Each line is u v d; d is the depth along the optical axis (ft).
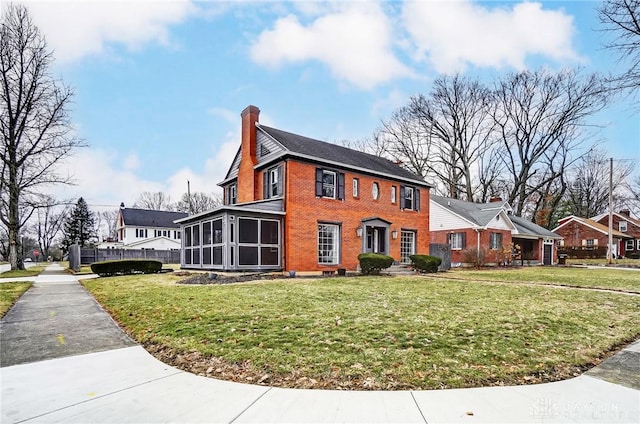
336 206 58.13
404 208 69.56
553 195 146.10
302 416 10.31
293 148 55.11
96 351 16.90
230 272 48.49
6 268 98.99
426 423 9.91
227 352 15.53
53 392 12.21
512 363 14.32
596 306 27.02
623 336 18.92
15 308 28.22
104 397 11.77
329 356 14.73
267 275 48.19
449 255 70.74
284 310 23.62
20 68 73.61
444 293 32.17
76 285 45.52
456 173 131.23
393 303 26.43
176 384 12.76
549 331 19.04
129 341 18.69
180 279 45.98
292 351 15.37
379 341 16.65
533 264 99.71
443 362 14.19
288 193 52.70
